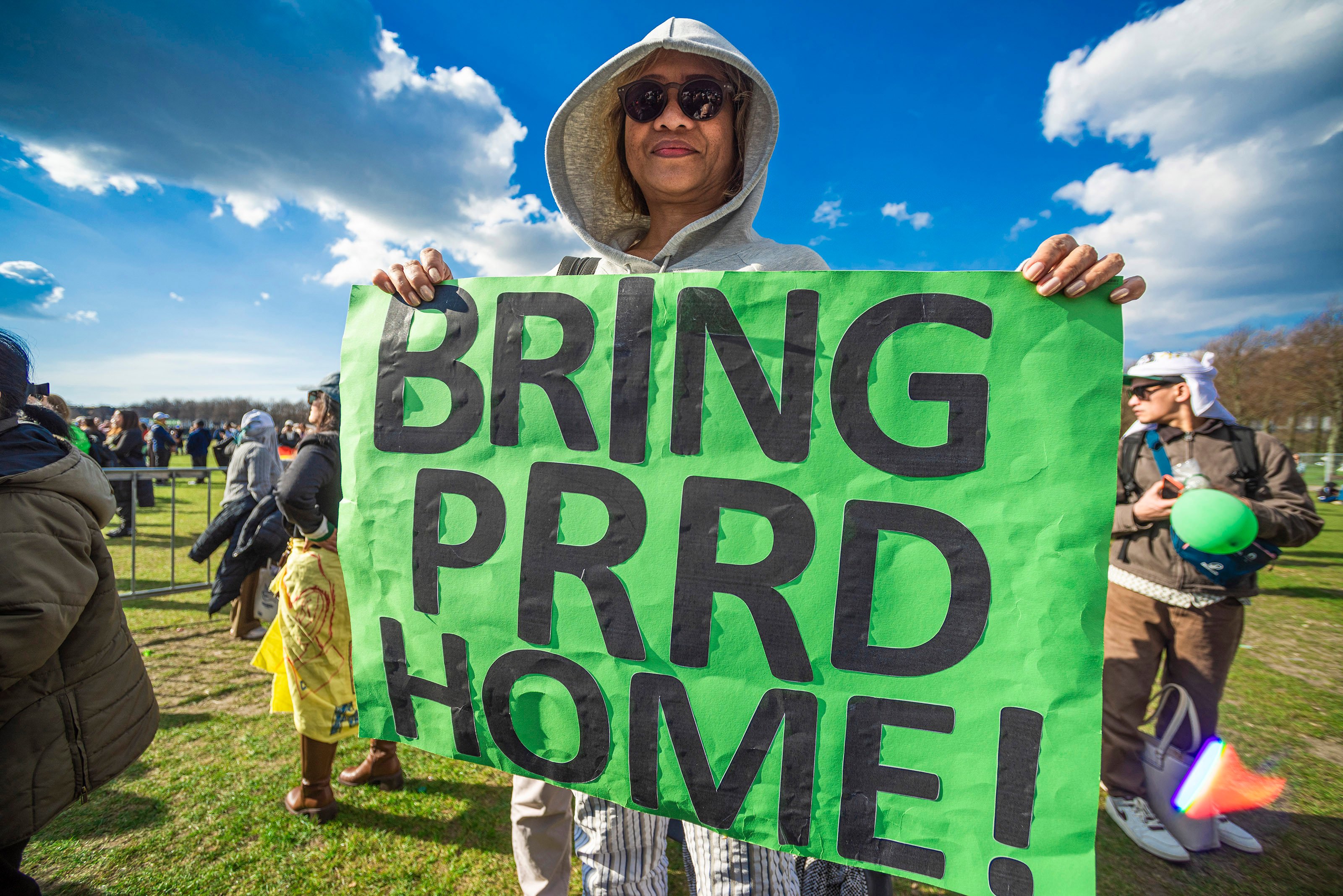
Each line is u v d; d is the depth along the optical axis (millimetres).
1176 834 2215
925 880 948
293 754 2654
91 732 1387
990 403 973
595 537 1110
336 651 2139
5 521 1169
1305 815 2414
